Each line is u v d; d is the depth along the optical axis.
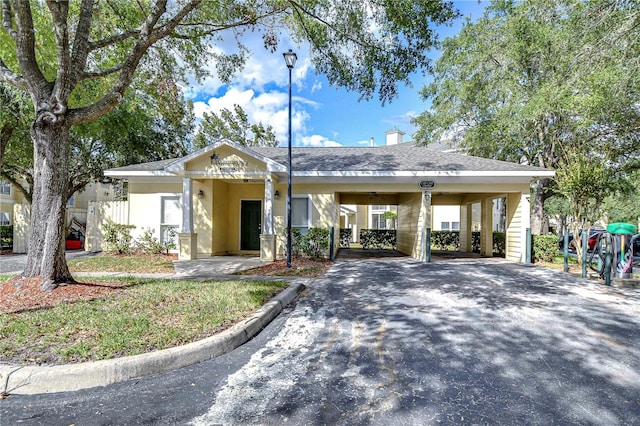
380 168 12.62
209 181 13.55
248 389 3.20
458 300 6.48
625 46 7.68
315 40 8.62
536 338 4.52
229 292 6.34
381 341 4.43
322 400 3.00
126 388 3.21
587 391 3.19
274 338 4.55
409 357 3.92
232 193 15.11
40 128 5.98
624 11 7.62
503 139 15.50
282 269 9.93
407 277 8.87
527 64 13.55
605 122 12.70
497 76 14.40
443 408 2.88
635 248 14.58
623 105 10.58
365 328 4.93
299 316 5.52
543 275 9.25
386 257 14.14
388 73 8.21
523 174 12.02
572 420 2.73
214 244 13.70
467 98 15.51
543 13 10.55
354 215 28.97
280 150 16.28
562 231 32.06
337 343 4.37
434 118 17.92
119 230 13.25
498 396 3.08
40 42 8.95
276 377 3.44
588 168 11.05
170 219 13.83
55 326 4.28
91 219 14.32
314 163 13.55
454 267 10.69
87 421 2.69
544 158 15.76
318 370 3.60
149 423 2.67
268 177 11.91
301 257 12.52
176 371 3.57
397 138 35.19
